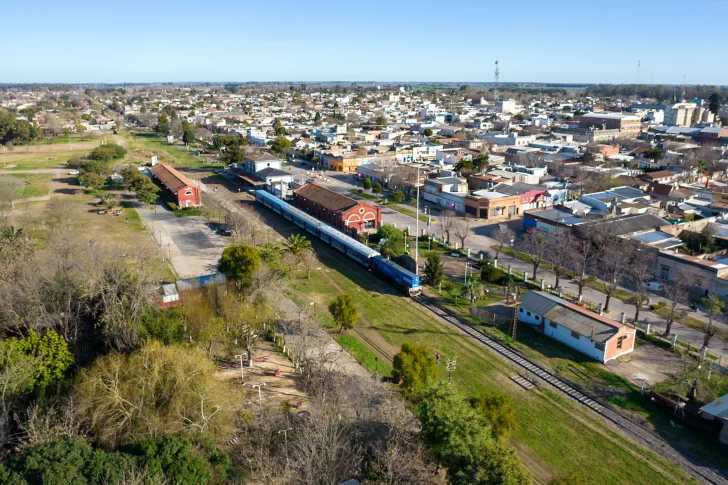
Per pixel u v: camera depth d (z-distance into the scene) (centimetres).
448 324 6938
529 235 9875
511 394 5378
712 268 7600
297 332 6575
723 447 4597
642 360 6000
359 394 4847
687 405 4975
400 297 7800
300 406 5088
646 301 7462
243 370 5784
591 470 4338
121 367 4650
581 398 5306
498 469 3519
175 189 12400
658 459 4462
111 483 3366
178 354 4819
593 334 6025
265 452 4184
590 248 8738
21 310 6025
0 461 3869
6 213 11094
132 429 4212
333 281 8400
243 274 6906
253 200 13688
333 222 11081
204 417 4350
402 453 4053
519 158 16712
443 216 11450
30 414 4191
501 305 7475
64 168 17025
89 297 6269
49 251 7262
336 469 3953
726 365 5819
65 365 5038
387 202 13288
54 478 3288
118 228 10781
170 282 7856
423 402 4331
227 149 17900
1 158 18762
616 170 14638
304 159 19500
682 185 13375
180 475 3594
